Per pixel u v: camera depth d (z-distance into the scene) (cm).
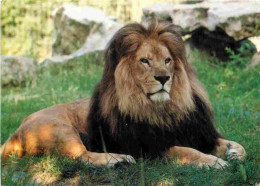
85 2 2758
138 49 823
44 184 773
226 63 1709
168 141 850
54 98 1555
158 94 805
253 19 1591
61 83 1777
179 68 840
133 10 2577
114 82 845
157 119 834
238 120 1163
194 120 870
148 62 813
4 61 1848
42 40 2809
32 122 895
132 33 830
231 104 1308
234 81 1573
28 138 880
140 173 759
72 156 850
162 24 850
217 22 1609
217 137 923
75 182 778
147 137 844
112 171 787
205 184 727
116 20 2270
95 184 759
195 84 886
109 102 848
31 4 2847
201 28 1716
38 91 1722
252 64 1609
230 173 761
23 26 2803
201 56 1747
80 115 960
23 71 1870
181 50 850
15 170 834
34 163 850
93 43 2039
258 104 1323
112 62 845
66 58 1991
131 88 823
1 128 1171
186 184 732
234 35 1595
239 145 882
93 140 898
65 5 2303
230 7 1689
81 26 2122
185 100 840
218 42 1738
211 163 809
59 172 802
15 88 1848
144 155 858
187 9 1706
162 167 797
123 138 851
